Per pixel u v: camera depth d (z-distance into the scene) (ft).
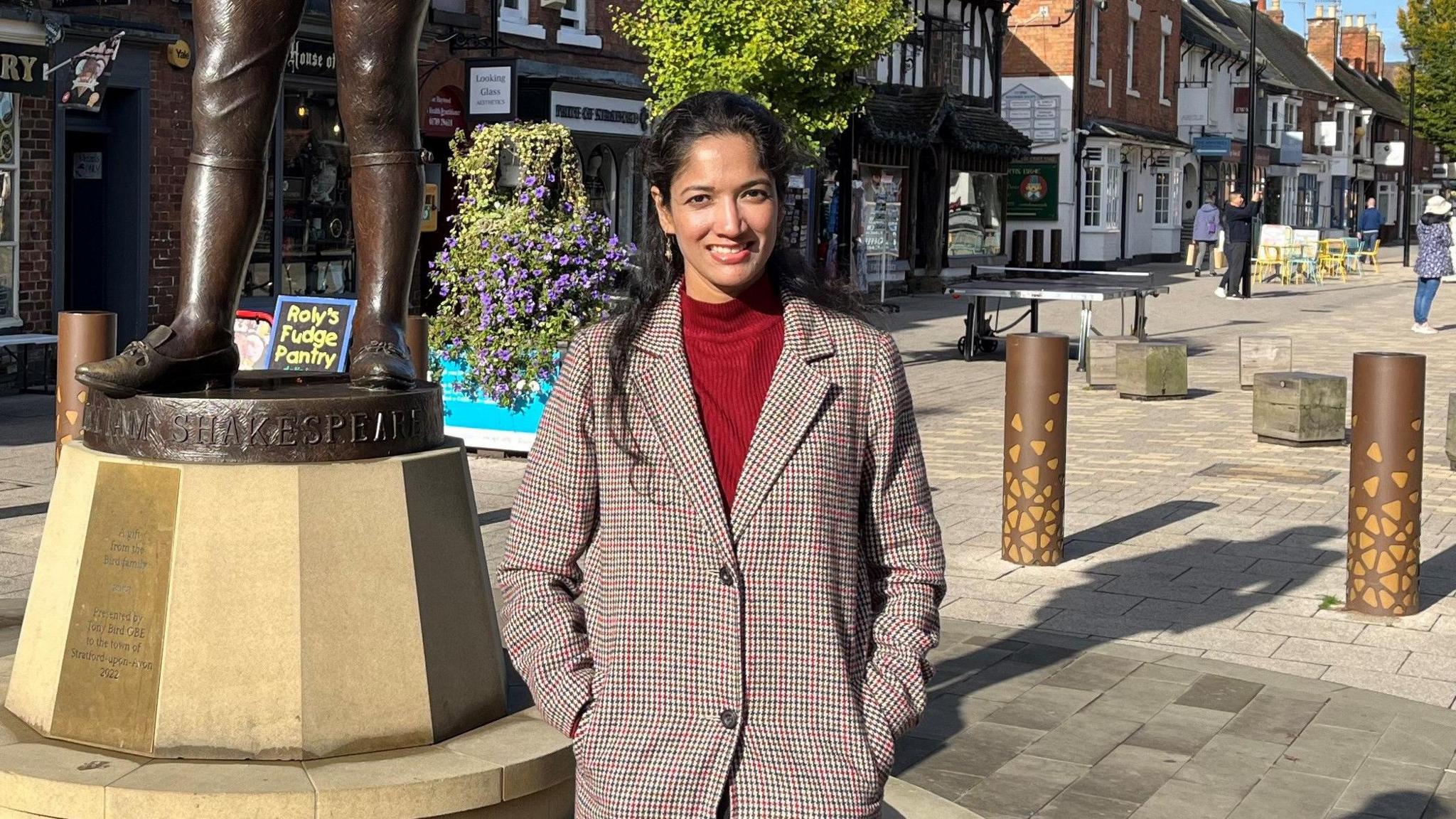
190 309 14.15
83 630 13.12
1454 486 34.53
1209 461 37.73
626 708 8.24
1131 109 151.33
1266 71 195.83
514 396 35.99
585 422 8.61
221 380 14.49
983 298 61.87
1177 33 164.96
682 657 8.20
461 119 63.67
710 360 8.52
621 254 36.50
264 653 12.82
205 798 12.05
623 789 8.08
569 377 8.71
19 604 21.77
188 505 12.85
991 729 18.03
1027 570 26.21
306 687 12.84
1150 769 16.81
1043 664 20.71
